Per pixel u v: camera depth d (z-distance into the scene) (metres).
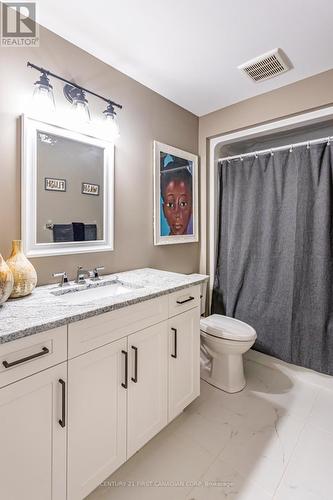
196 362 1.67
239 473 1.26
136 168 1.92
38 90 1.32
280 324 2.09
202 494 1.16
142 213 1.98
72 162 1.52
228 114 2.29
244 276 2.30
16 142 1.30
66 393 0.98
